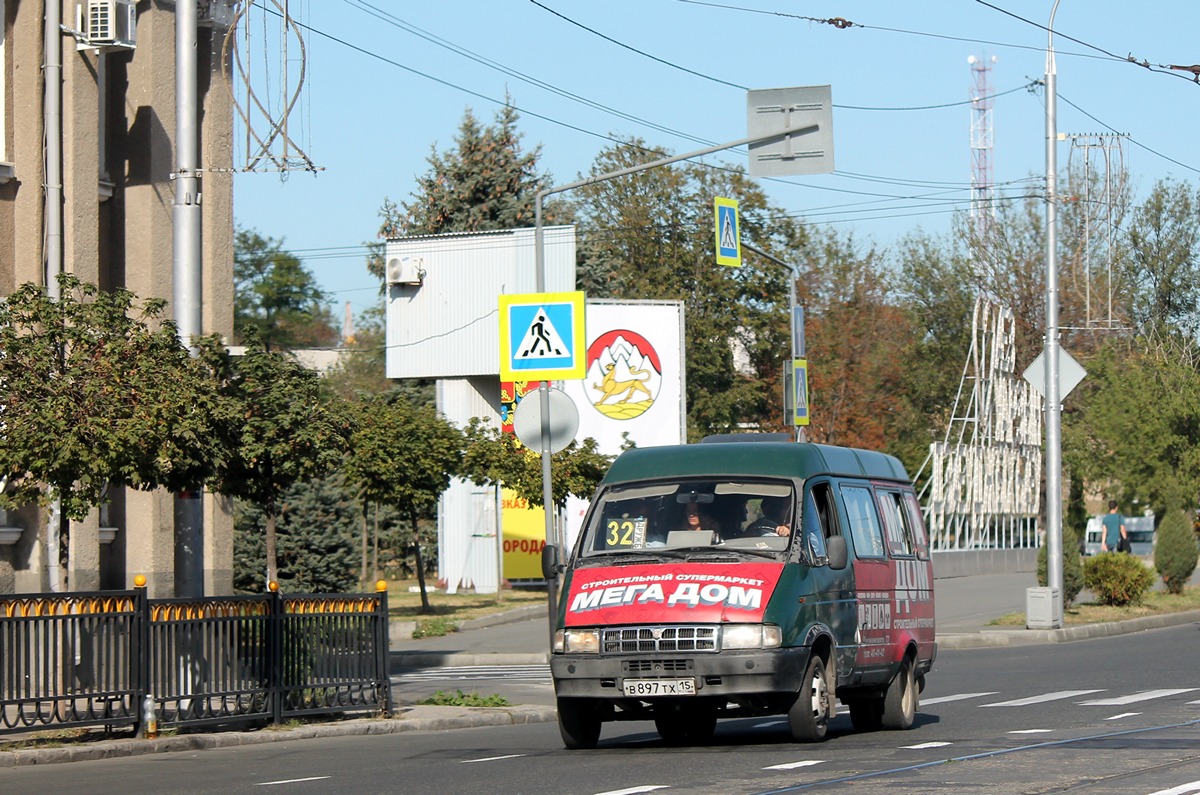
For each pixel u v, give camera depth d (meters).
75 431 26.78
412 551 103.25
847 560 25.77
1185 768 20.06
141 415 27.20
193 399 28.19
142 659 26.36
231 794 19.56
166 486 29.16
